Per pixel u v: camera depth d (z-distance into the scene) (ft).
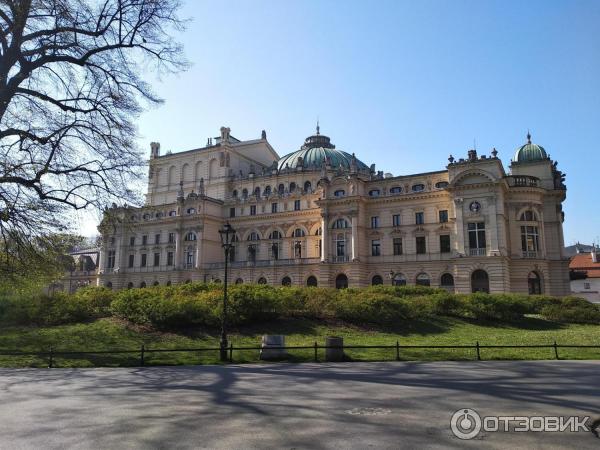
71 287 358.43
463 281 217.56
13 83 85.66
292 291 123.13
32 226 88.28
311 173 293.64
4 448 31.81
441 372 60.90
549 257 229.66
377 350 81.51
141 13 91.35
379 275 248.32
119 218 99.86
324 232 255.91
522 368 63.72
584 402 43.06
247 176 314.76
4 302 116.98
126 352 74.95
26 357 79.20
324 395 47.26
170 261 312.71
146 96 97.91
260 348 75.36
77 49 91.45
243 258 298.35
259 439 33.14
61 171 87.66
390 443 32.07
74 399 47.09
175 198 334.65
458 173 224.53
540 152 242.99
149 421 38.14
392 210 248.73
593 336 98.58
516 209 226.79
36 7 85.56
